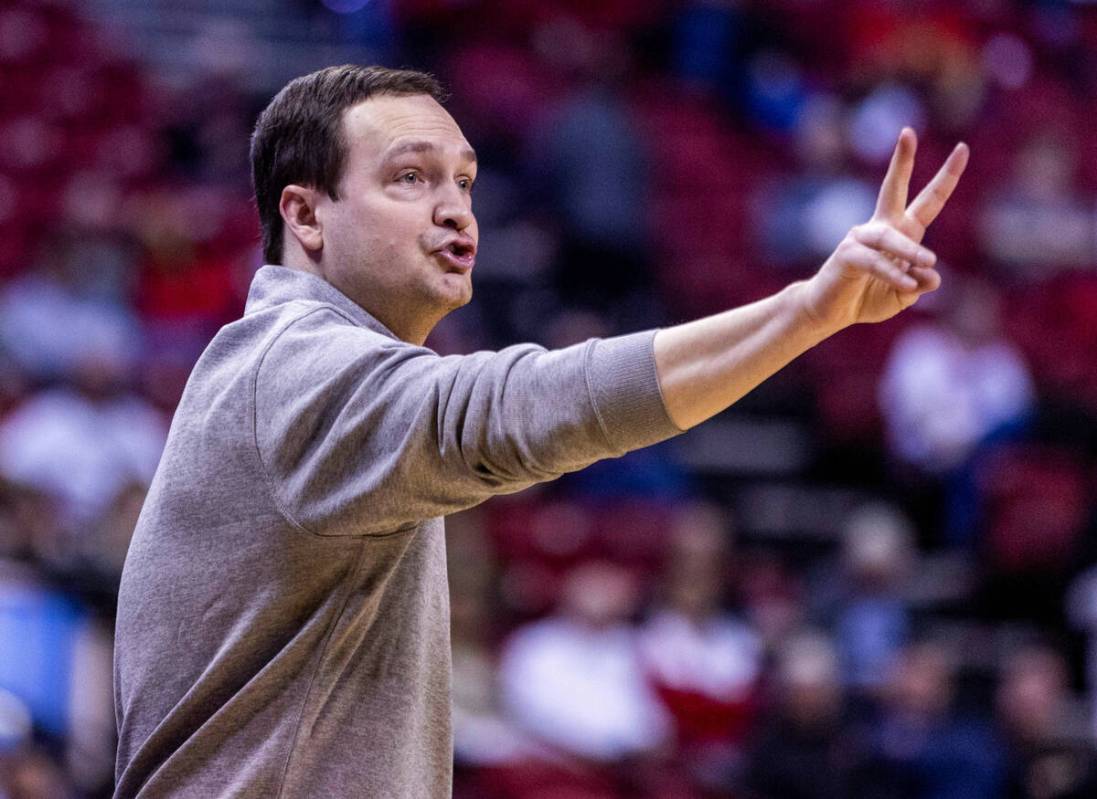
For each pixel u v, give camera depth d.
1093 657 29.66
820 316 6.49
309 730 7.17
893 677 25.81
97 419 28.47
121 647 7.55
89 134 39.22
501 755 21.66
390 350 6.97
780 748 24.19
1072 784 25.19
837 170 39.38
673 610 25.89
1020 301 38.81
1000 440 33.53
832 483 34.78
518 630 27.14
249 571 7.14
